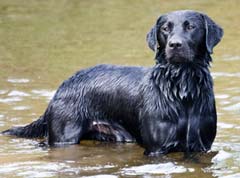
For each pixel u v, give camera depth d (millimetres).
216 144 13461
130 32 23016
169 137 12977
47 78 18188
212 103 13148
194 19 12898
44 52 20859
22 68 19172
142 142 13594
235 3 27094
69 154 13234
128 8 26922
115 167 12375
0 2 28609
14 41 22281
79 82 14172
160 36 13055
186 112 13016
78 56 20281
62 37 22688
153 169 12195
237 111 15188
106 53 20484
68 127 13930
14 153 13266
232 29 23078
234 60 19422
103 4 27859
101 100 13969
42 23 24703
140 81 13570
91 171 12156
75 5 27781
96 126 14117
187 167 12266
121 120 13867
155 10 26266
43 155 13148
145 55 20094
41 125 14305
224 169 12109
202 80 13000
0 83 17766
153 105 13070
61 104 14039
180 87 12938
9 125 14758
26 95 16797
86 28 23812
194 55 12836
